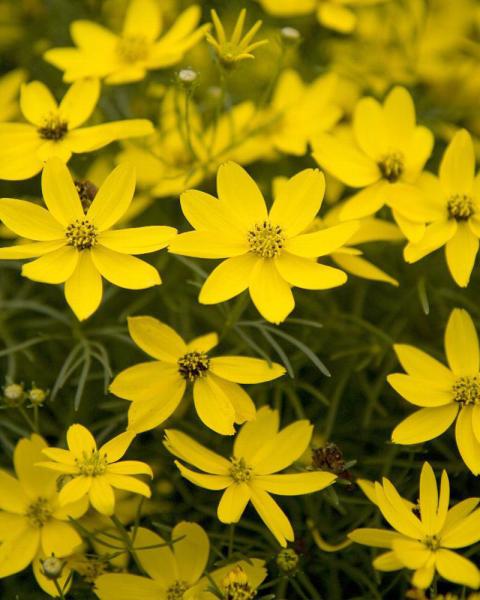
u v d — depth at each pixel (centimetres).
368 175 46
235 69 46
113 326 50
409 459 45
